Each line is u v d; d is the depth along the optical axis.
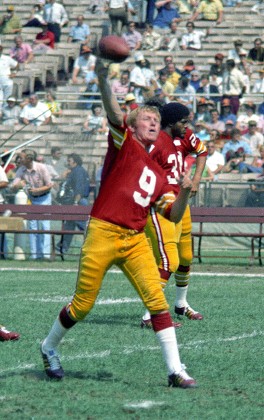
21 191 39.59
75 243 41.84
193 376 14.85
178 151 20.23
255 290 27.56
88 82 59.97
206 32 66.50
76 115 54.84
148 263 13.77
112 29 65.12
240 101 53.84
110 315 21.91
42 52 63.62
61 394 13.35
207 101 52.69
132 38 64.44
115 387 13.88
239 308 23.38
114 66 60.03
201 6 67.50
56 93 54.78
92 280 13.76
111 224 13.59
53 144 47.25
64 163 44.81
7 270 33.88
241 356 16.67
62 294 26.09
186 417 12.09
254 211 37.19
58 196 41.25
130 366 15.54
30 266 35.66
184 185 13.52
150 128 14.04
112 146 13.71
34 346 17.39
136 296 25.89
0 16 71.31
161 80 56.28
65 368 15.30
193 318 21.44
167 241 19.42
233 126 50.00
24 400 12.95
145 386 13.98
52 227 41.38
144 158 13.76
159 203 13.85
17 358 16.19
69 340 18.19
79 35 65.94
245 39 66.25
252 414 12.34
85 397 13.17
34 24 67.88
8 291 26.83
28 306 23.30
